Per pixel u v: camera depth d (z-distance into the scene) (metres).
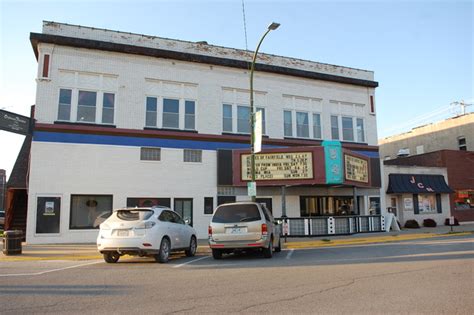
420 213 29.47
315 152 22.17
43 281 9.08
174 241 13.36
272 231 14.16
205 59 23.30
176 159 21.97
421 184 29.48
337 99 27.52
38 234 18.95
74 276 9.81
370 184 25.73
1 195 79.31
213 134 23.05
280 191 24.20
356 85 28.33
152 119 22.05
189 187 22.06
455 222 29.55
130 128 21.27
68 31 20.66
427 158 33.00
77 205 19.84
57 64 20.33
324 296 7.27
